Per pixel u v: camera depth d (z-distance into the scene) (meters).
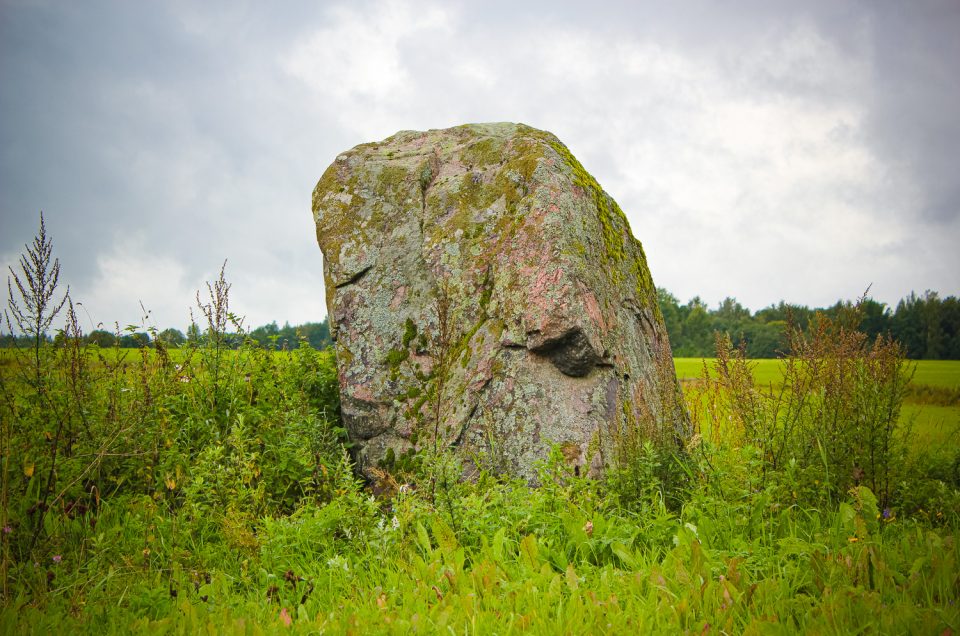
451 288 6.35
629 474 4.74
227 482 4.69
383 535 4.16
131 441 4.92
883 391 4.63
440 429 5.86
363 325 6.67
